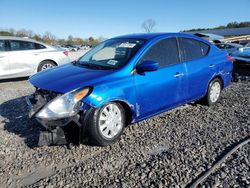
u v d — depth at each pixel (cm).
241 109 584
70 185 315
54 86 388
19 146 409
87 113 379
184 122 507
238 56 930
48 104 372
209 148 400
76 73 426
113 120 411
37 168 352
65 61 994
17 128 475
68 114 367
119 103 416
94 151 394
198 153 384
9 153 388
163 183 316
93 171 343
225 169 343
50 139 374
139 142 423
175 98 504
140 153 388
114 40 527
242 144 408
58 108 369
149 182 319
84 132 383
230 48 1305
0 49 874
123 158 374
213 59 586
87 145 409
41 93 412
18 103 628
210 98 596
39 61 938
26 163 363
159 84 463
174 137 441
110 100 396
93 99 379
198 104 612
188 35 550
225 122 506
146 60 448
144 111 450
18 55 898
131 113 431
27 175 338
